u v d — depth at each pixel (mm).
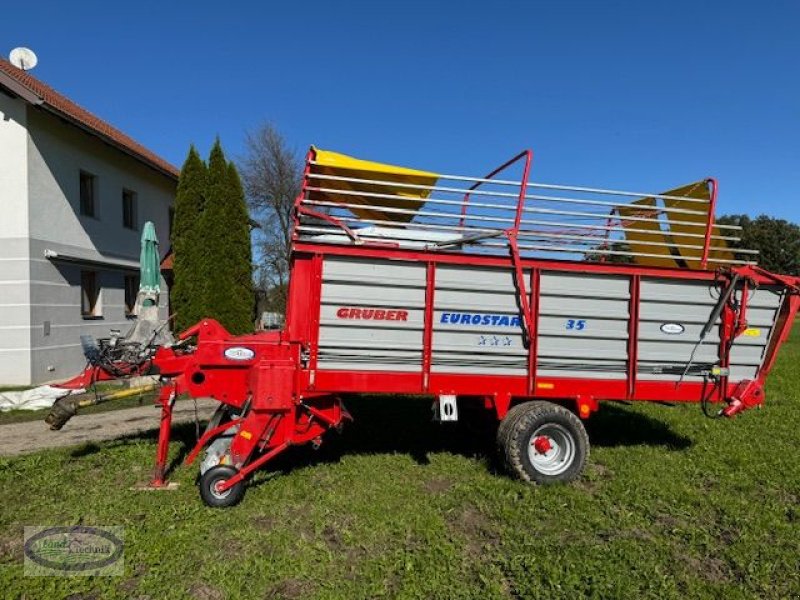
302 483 5418
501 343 5699
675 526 4719
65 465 6004
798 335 30766
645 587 3758
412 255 5430
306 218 5734
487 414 6895
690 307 6027
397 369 5559
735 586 3807
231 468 4883
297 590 3641
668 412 8961
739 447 6969
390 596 3590
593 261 6160
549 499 5133
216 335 5461
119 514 4703
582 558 4066
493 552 4168
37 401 9594
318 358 5387
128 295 16719
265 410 5129
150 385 5758
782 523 4762
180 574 3789
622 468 6059
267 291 37500
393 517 4684
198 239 14938
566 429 5578
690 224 6258
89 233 14312
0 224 11875
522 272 5652
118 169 15883
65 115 12008
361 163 5684
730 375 6195
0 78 11172
